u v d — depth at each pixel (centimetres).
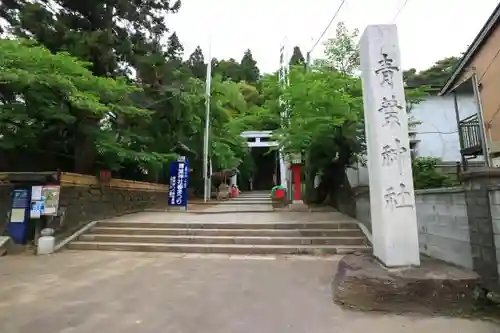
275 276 518
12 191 781
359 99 923
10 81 728
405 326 318
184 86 1306
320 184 1380
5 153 986
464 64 995
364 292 366
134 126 1118
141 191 1268
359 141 1062
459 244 467
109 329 317
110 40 1003
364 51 482
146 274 531
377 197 444
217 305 386
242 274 530
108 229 841
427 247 580
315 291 439
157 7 1208
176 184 1298
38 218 755
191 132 1534
